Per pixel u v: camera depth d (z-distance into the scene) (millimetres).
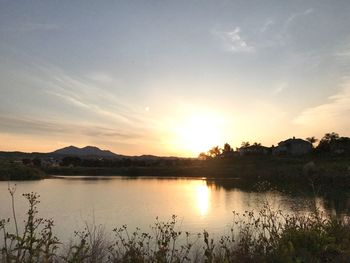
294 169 73562
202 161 132500
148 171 117125
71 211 28766
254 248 10000
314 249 9688
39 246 6625
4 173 75312
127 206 32688
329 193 41406
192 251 13180
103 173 114812
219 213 27875
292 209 25031
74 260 7371
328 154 105562
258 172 86062
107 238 16375
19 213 26719
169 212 28781
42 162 135375
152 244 13531
